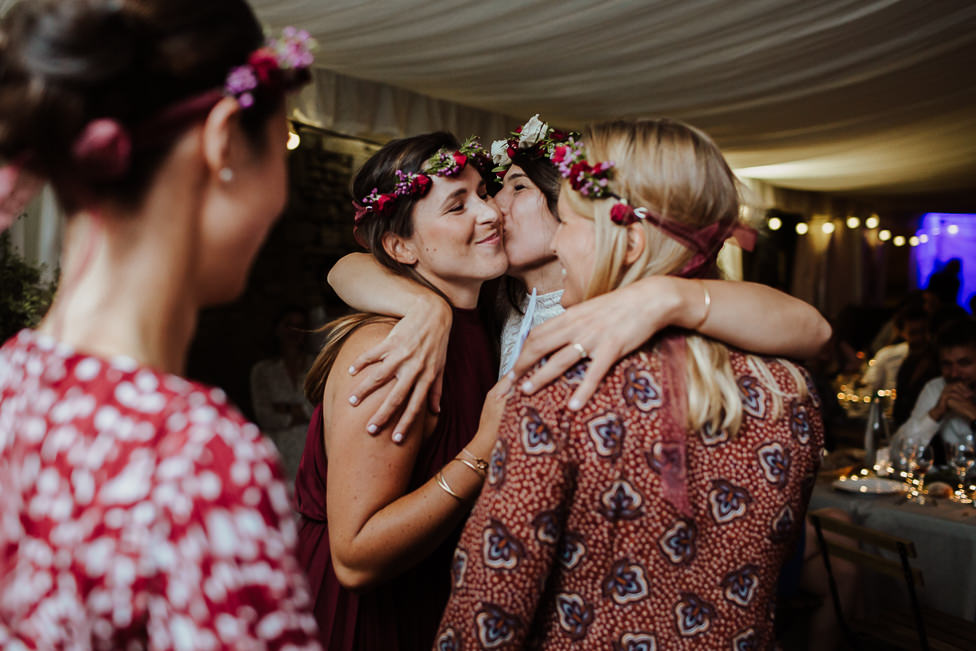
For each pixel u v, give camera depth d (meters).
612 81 4.57
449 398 1.42
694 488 0.89
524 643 0.92
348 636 1.33
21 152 0.55
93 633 0.52
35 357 0.60
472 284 1.51
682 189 0.95
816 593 2.82
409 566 1.21
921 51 4.23
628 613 0.89
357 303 1.40
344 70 4.44
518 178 1.62
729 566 0.90
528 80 4.60
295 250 5.57
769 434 0.93
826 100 5.06
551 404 0.89
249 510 0.53
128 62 0.54
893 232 11.85
